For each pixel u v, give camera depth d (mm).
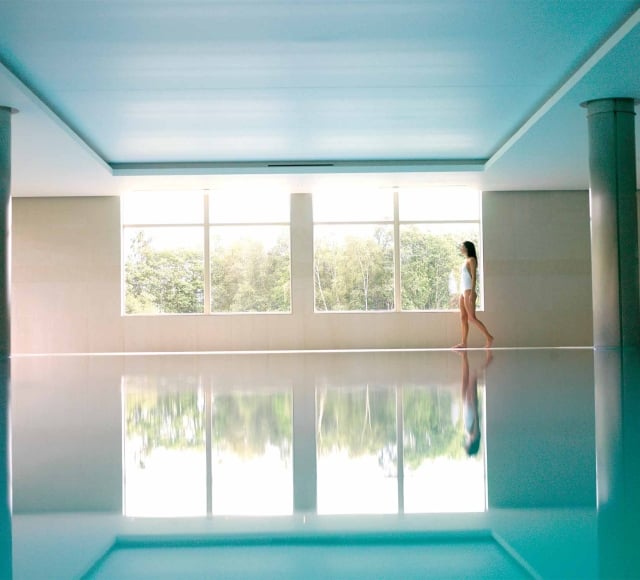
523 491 1802
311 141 11648
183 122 10281
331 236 15148
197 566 1236
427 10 6461
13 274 14906
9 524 1528
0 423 3359
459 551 1306
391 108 9734
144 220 15172
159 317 14914
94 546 1359
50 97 8945
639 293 9289
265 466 2186
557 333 15102
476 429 2934
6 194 8914
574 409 3594
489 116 10219
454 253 15227
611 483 1888
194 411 3686
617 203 9062
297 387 5082
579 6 6379
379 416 3373
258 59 7691
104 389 5219
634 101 9023
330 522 1526
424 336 14969
